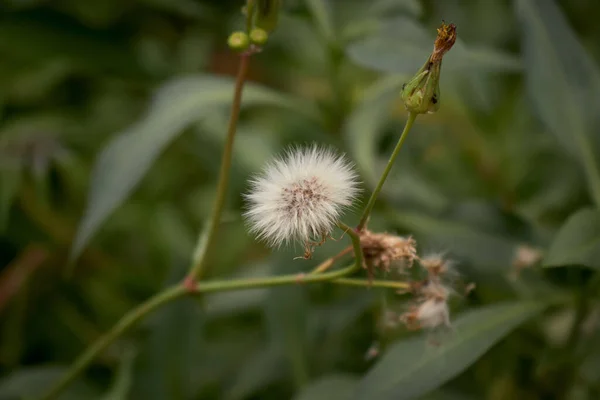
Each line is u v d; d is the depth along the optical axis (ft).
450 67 1.05
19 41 1.42
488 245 1.04
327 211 0.80
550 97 1.04
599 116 1.03
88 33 1.47
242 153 1.29
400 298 1.05
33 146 1.40
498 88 1.41
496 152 1.41
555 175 1.34
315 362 1.16
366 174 1.13
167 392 1.13
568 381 1.07
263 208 0.80
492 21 1.44
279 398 1.19
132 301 1.43
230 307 1.23
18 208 1.42
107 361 1.33
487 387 1.12
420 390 0.87
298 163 0.82
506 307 0.92
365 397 0.88
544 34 1.05
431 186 1.27
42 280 1.42
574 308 1.03
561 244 0.87
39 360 1.39
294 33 1.40
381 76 1.38
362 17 1.21
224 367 1.23
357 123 1.17
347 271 0.87
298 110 1.22
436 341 0.89
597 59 1.38
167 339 1.14
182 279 1.16
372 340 1.18
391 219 1.10
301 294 1.11
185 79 1.17
